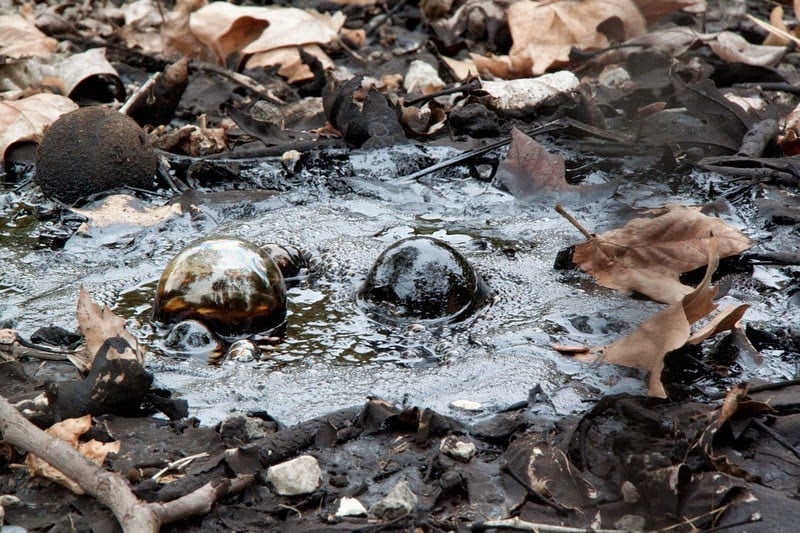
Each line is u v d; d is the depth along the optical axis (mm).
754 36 11359
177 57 10750
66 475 3791
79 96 9719
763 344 5117
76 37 11297
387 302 5570
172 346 5203
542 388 4684
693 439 4160
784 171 7461
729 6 12164
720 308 5527
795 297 5637
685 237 5762
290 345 5250
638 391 4645
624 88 9453
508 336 5262
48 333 5254
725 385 4695
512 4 10492
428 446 4246
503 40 11391
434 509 3850
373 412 4391
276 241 6598
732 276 5953
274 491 3945
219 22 10547
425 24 12297
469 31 11797
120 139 7418
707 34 10352
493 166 7973
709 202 7090
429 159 8117
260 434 4348
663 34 10070
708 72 9625
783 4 12633
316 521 3785
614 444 4188
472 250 6441
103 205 7137
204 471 4020
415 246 5637
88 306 4809
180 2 10805
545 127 8422
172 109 8859
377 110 8398
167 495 3877
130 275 6184
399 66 10820
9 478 4039
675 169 7602
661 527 3688
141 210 7082
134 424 4422
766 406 4273
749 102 8836
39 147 7488
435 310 5488
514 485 3967
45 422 4363
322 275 6164
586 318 5445
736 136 8031
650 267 5777
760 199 7012
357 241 6570
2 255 6523
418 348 5188
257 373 4922
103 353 4469
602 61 10023
